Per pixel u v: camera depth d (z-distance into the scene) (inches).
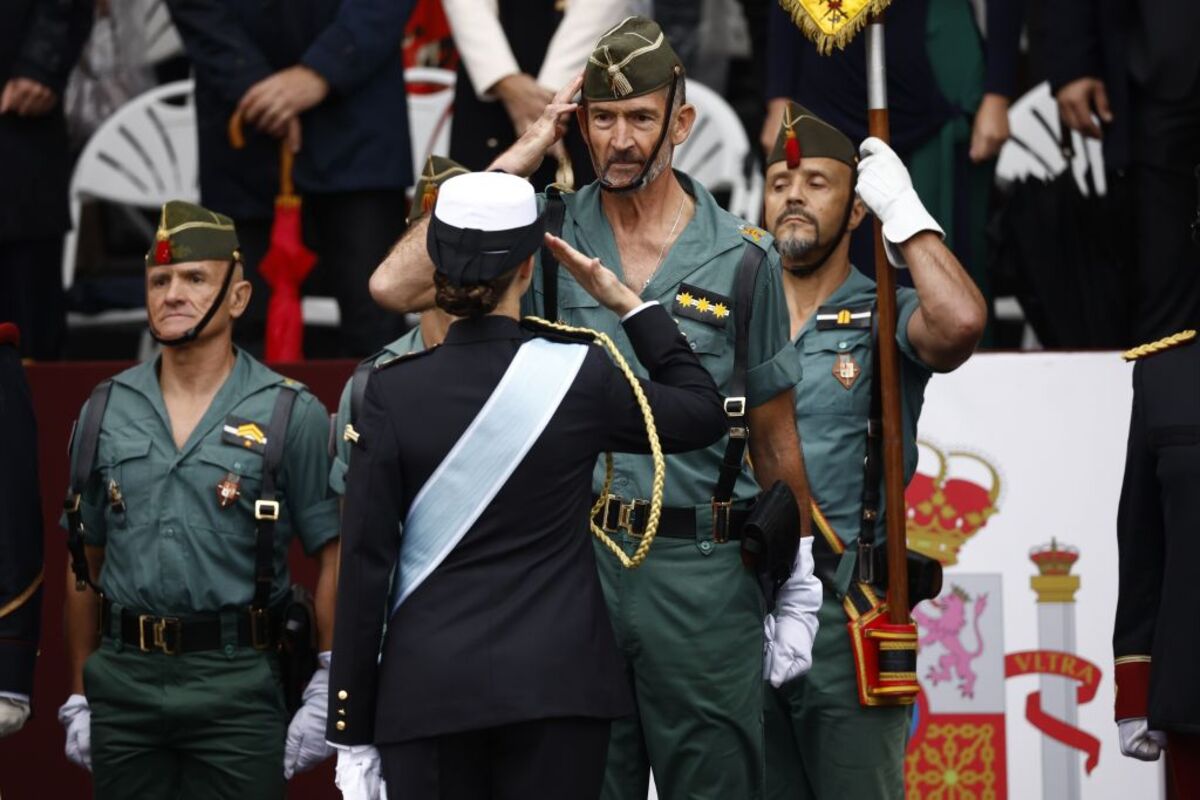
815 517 825.5
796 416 839.7
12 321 1153.4
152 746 859.4
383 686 645.9
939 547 968.9
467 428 644.7
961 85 1065.5
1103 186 1109.1
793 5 836.0
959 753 956.6
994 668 960.9
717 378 730.8
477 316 657.6
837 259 874.1
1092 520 966.4
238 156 1095.0
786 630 751.1
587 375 653.3
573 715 637.9
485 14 1071.0
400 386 651.5
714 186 1232.8
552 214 742.5
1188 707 752.3
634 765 745.0
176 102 1305.4
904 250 808.3
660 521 729.6
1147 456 781.9
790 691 828.0
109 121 1296.8
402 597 649.6
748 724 734.5
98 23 1332.4
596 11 1062.4
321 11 1082.1
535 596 643.5
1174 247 1056.8
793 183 871.7
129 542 853.8
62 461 1032.8
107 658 858.1
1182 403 771.4
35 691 1015.6
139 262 1302.9
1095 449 969.5
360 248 1086.4
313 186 1081.4
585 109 733.9
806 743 831.1
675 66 716.7
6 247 1150.3
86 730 882.1
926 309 802.8
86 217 1301.7
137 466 856.3
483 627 638.5
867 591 828.6
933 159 1066.1
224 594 849.5
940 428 974.4
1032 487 968.9
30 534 863.7
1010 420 971.9
